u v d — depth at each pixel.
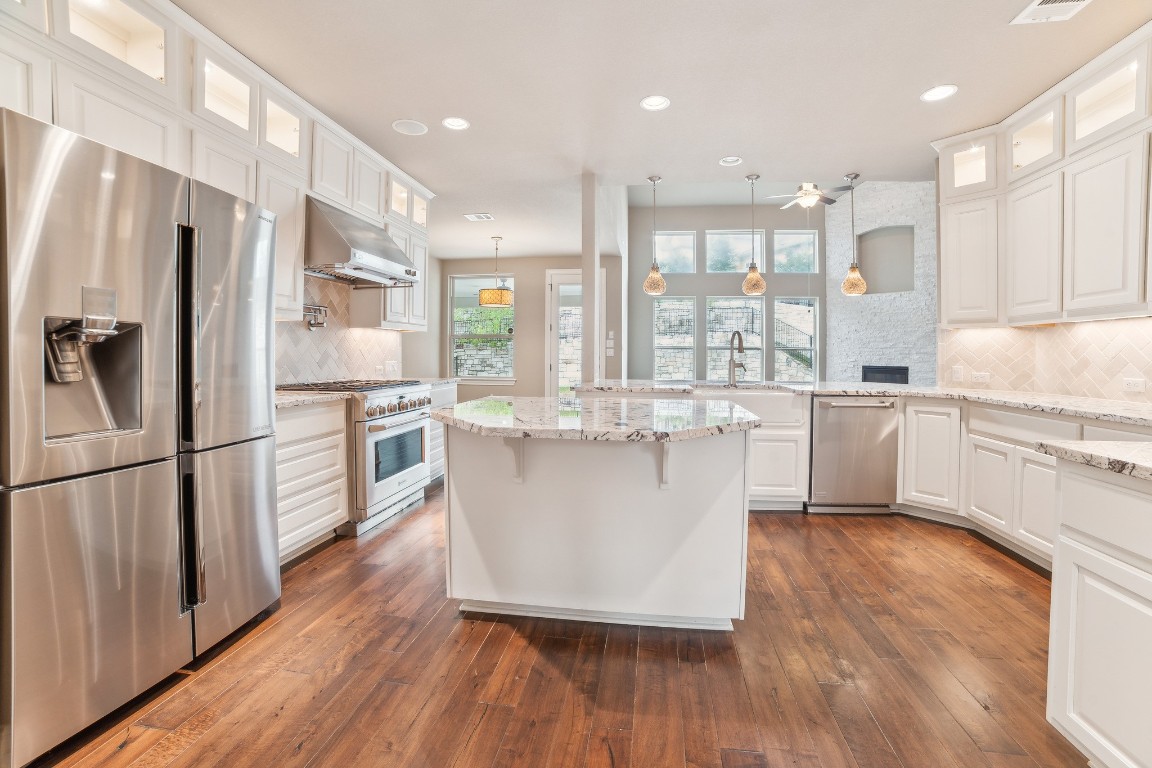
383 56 2.60
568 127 3.37
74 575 1.48
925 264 7.11
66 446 1.45
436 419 2.05
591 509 2.17
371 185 3.74
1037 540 2.70
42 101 1.77
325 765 1.42
